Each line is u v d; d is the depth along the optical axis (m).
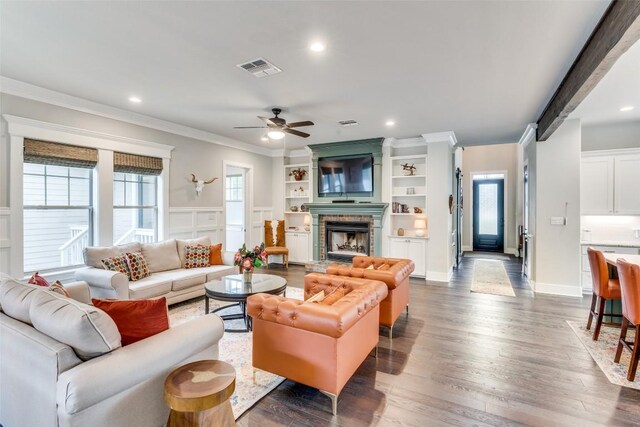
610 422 2.12
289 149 7.88
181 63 3.12
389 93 3.92
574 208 5.08
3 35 2.62
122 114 4.65
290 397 2.40
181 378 1.73
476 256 9.20
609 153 5.11
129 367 1.63
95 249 4.04
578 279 5.07
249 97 4.08
